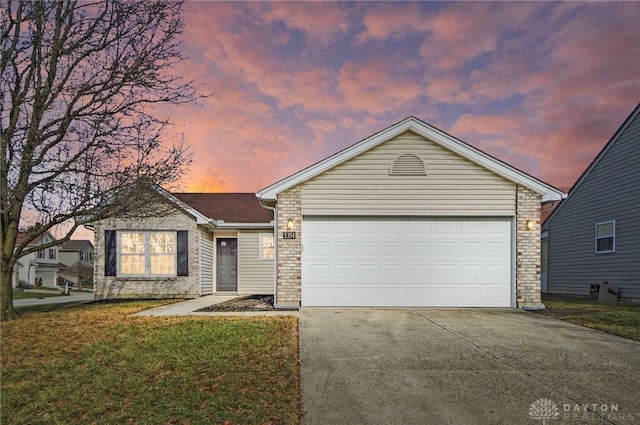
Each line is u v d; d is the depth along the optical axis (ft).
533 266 34.45
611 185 48.57
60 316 29.99
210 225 48.67
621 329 25.76
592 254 51.85
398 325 26.84
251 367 18.03
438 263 34.63
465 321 28.30
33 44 29.45
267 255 52.54
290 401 14.85
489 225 34.94
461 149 34.47
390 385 16.58
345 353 20.56
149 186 32.73
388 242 34.63
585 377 17.47
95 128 30.50
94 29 30.22
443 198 34.63
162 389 15.70
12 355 19.62
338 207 34.50
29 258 129.59
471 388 16.31
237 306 35.32
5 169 28.45
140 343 21.43
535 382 16.90
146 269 47.16
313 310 32.60
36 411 14.10
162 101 32.19
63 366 18.12
